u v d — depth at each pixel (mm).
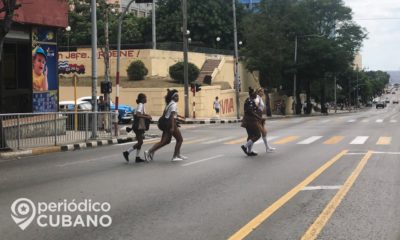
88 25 54031
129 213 7883
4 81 20969
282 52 61344
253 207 8195
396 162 13398
